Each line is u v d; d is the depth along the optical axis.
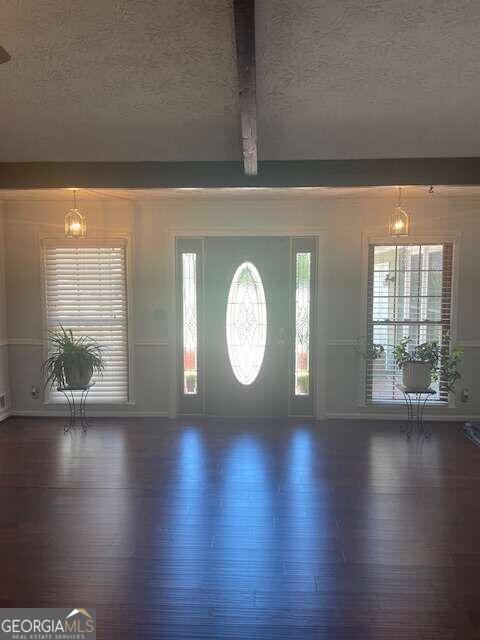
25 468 3.89
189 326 5.23
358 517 3.10
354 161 3.40
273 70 2.46
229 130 3.07
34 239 5.11
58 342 4.89
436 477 3.72
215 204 5.03
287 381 5.23
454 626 2.15
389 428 4.90
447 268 4.97
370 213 4.96
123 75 2.52
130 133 3.12
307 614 2.22
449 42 2.25
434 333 5.06
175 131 3.10
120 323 5.20
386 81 2.56
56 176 3.47
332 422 5.09
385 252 5.02
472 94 2.68
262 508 3.21
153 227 5.08
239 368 5.24
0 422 5.05
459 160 3.34
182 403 5.26
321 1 1.99
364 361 5.11
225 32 2.19
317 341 5.13
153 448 4.33
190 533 2.90
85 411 5.25
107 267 5.14
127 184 3.47
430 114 2.88
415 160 3.37
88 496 3.39
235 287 5.17
